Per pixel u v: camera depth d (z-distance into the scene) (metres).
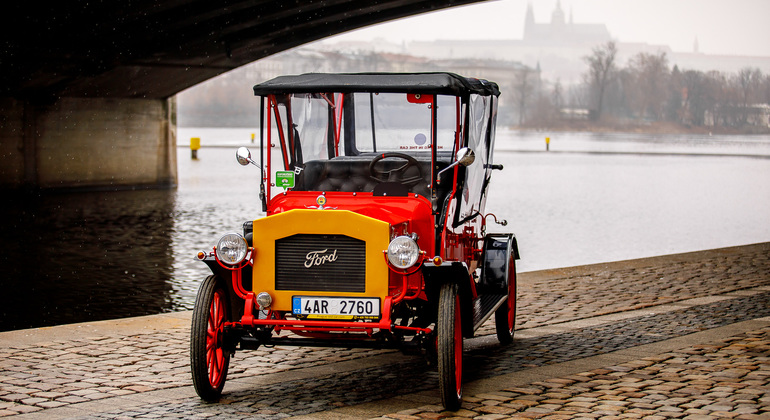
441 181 6.73
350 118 7.17
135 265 16.56
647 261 13.98
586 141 101.38
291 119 6.97
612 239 20.11
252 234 6.38
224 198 29.97
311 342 6.05
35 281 14.92
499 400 6.12
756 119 172.62
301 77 6.77
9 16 23.11
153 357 7.46
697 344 7.93
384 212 6.32
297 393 6.39
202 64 32.78
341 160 6.91
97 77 31.25
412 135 6.95
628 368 7.03
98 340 8.13
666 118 174.88
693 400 6.02
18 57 27.08
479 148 7.64
